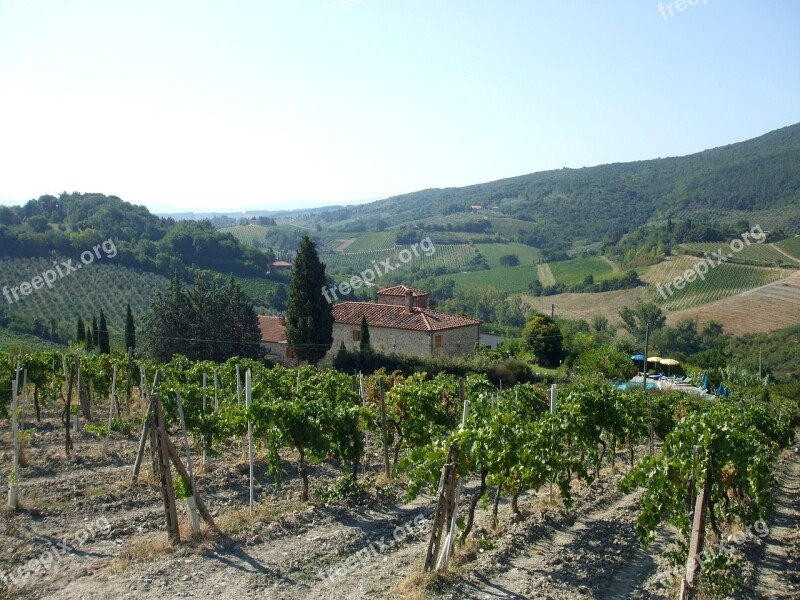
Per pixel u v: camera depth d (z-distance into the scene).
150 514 12.01
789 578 10.23
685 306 68.62
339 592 9.04
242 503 13.08
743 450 10.38
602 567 10.20
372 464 17.20
